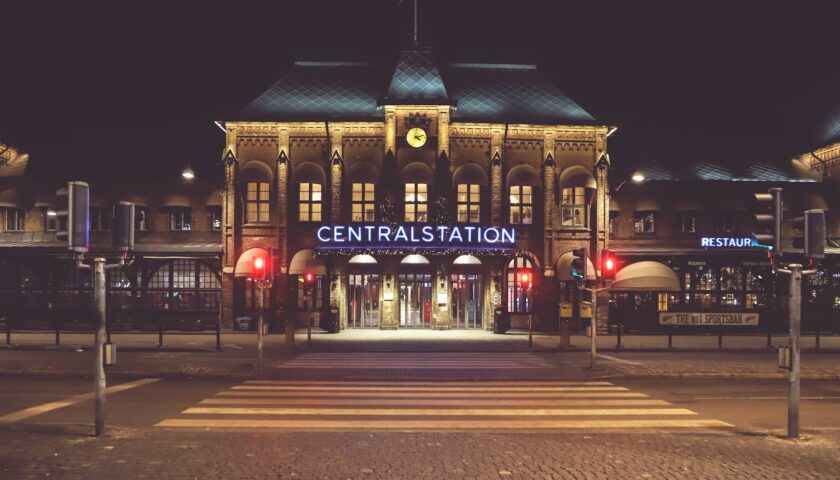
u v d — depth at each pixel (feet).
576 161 116.67
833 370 62.34
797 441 33.47
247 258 110.93
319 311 114.83
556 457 29.84
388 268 112.37
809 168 127.44
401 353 79.36
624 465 28.48
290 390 50.83
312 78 121.29
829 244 119.03
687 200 120.26
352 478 26.22
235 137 113.19
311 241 113.91
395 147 112.78
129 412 41.29
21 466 27.17
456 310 116.16
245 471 26.96
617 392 50.67
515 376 58.29
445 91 114.93
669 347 85.05
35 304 115.65
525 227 116.06
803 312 119.14
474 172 113.09
